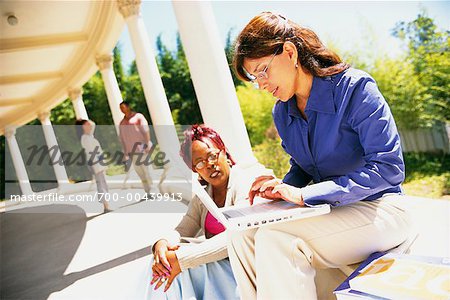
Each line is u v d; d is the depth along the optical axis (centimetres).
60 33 1023
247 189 230
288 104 204
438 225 288
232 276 212
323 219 168
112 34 973
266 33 180
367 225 170
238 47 186
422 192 589
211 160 231
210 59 457
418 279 137
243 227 155
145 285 220
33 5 805
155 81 759
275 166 959
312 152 201
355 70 183
